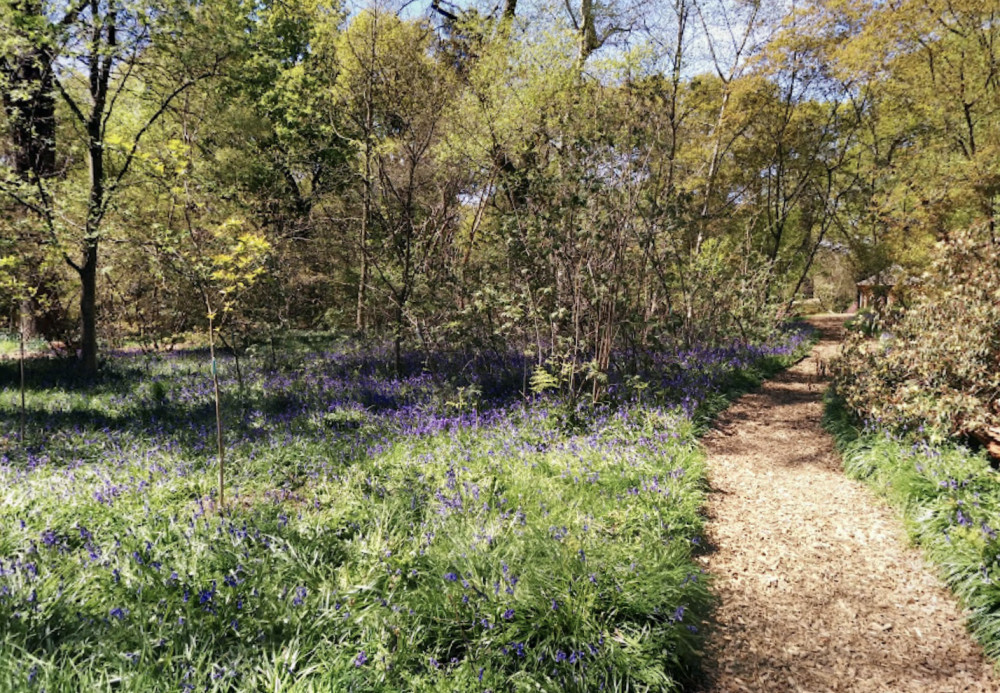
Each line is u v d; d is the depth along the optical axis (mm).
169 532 4801
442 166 13000
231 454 7152
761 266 17453
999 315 6367
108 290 15469
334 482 6289
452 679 3379
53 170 15141
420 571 4359
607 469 6535
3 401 10109
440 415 9094
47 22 10422
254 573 4145
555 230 8906
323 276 17594
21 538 4664
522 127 11422
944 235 8117
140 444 7547
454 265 11898
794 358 16172
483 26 12922
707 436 9078
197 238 6070
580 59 13078
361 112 12664
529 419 8633
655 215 9375
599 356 9555
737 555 5449
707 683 3875
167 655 3225
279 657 3322
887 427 7551
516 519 5086
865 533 5820
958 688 3816
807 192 24906
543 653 3674
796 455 8320
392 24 12469
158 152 5910
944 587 4809
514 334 11250
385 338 14133
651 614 4113
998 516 4996
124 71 12617
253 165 18094
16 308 12406
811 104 22219
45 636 3385
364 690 3219
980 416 6180
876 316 8734
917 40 16188
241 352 14625
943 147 17156
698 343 14836
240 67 14234
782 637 4348
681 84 16609
